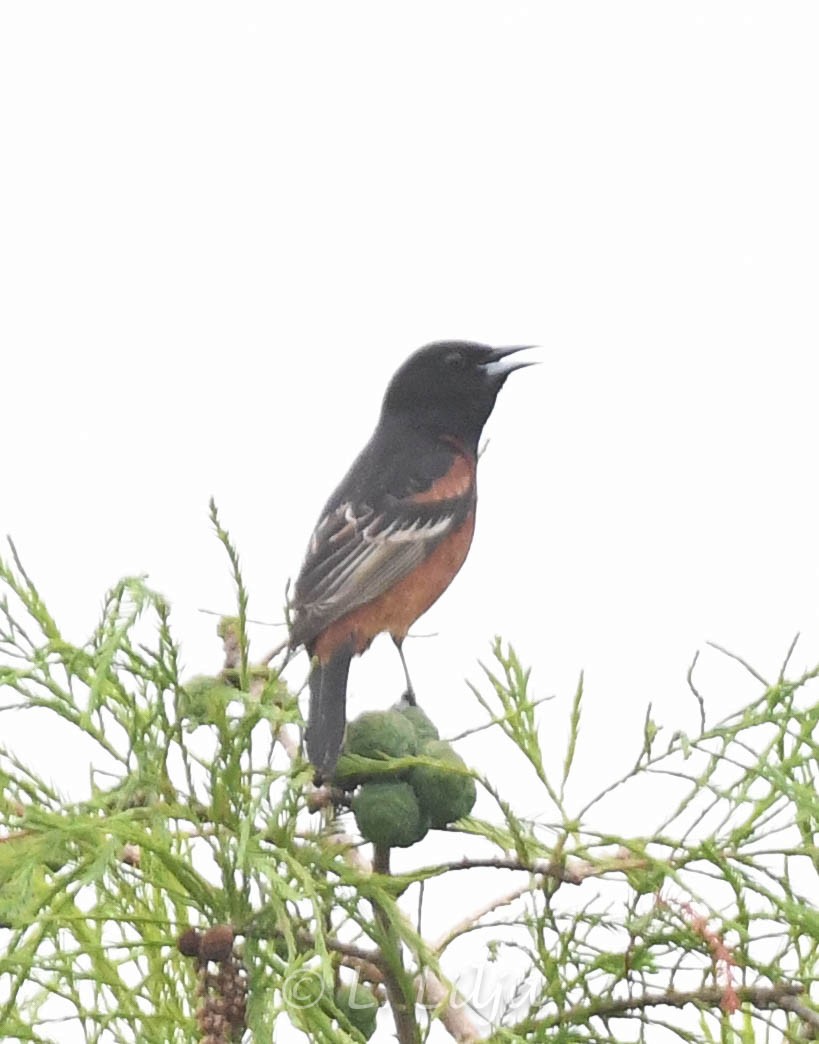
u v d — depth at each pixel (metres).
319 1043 6.36
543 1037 7.04
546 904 7.07
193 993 7.36
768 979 7.08
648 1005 7.00
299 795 6.95
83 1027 7.08
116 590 6.47
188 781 6.81
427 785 7.39
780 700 6.79
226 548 6.76
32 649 6.88
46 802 6.96
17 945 6.37
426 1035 7.03
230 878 6.63
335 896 6.87
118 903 7.38
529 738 7.17
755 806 6.89
